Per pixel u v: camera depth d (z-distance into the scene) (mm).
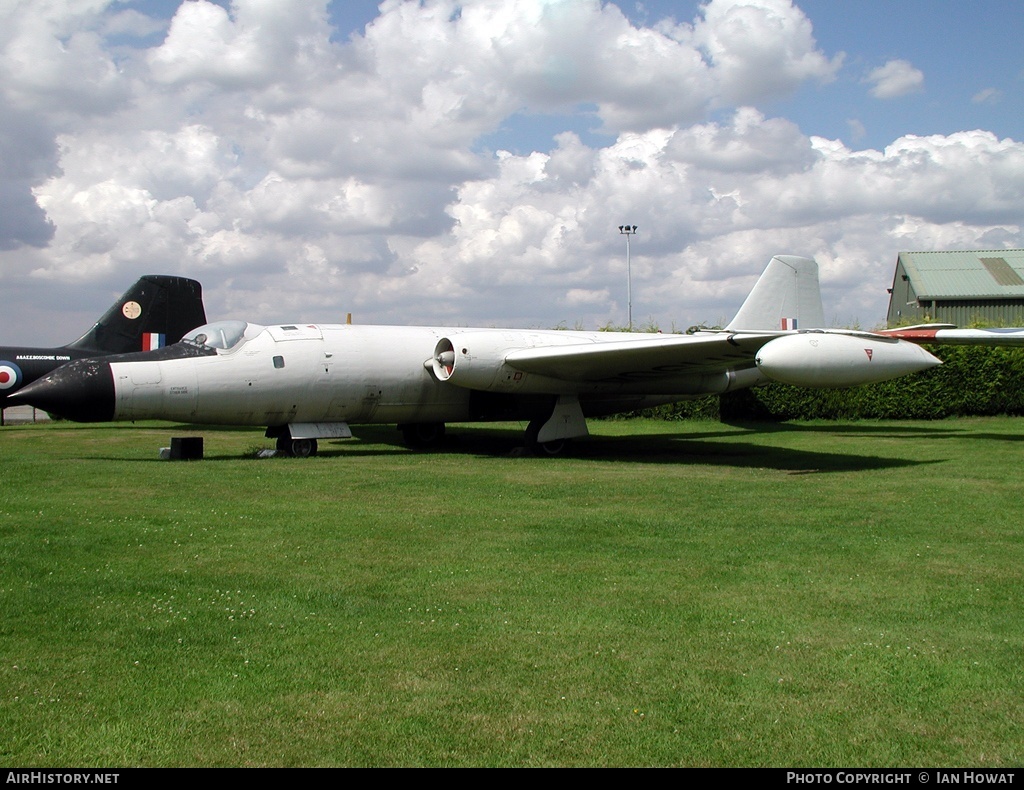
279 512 8844
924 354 14328
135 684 4332
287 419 14836
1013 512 9109
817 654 4793
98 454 15078
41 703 4102
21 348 19609
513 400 16625
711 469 13117
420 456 15180
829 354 13297
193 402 13867
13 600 5668
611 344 14359
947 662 4684
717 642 4969
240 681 4371
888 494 10391
